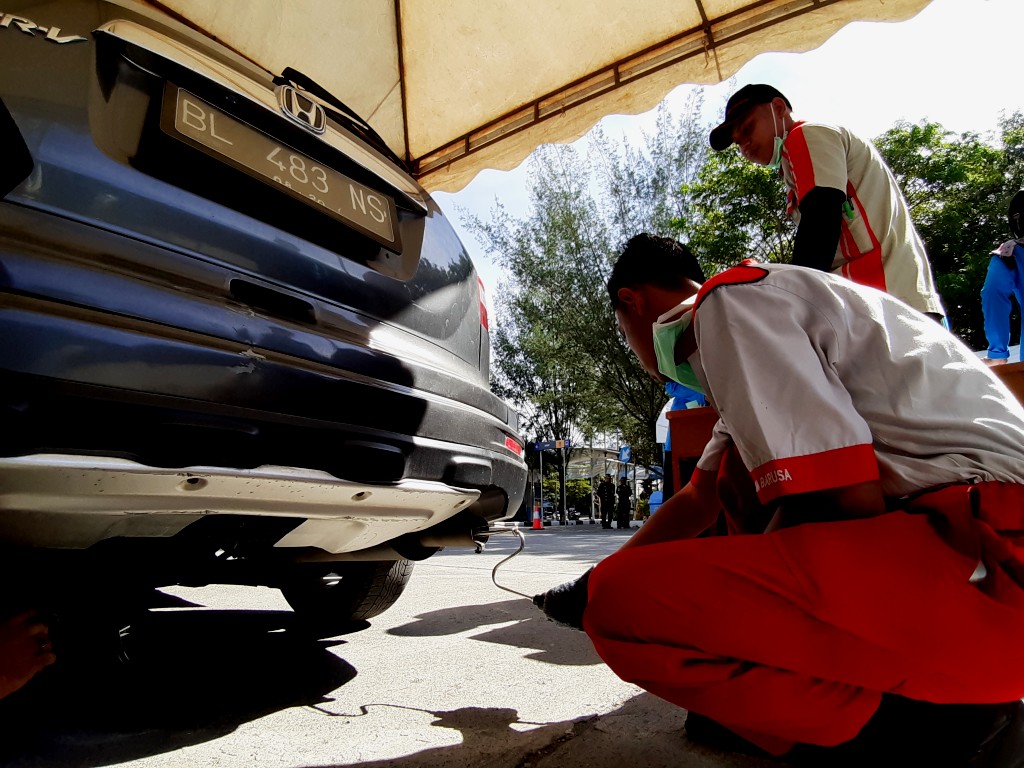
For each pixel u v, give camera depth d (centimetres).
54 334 110
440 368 193
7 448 105
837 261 211
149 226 132
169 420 123
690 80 306
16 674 129
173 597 359
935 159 1560
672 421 231
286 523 166
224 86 155
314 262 163
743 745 137
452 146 370
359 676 215
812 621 106
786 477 104
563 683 199
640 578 115
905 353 112
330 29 314
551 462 2966
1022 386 187
